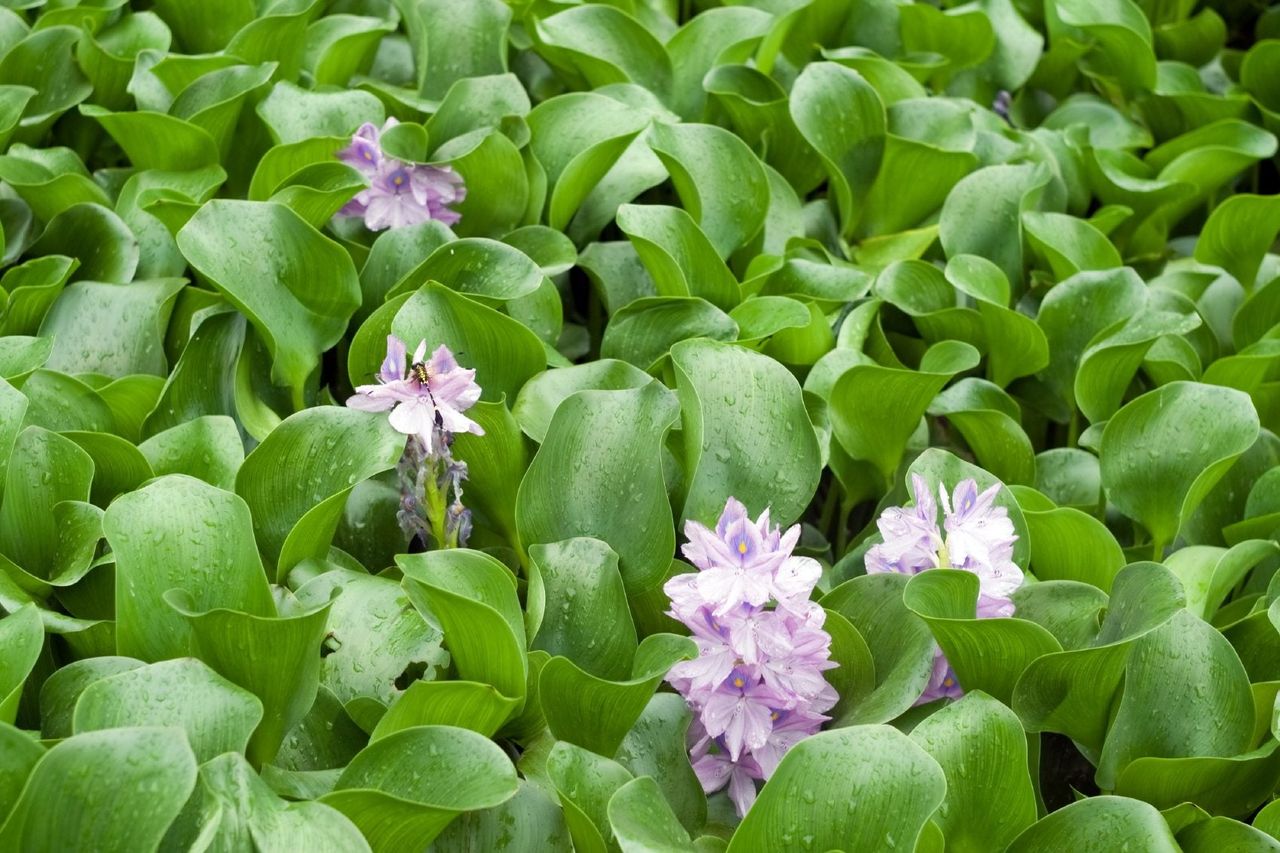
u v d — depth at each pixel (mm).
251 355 1658
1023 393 1826
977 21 2047
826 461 1683
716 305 1754
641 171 1850
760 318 1697
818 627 1460
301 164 1764
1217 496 1710
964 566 1514
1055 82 2188
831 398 1668
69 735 1424
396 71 2000
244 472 1534
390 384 1493
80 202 1772
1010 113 2109
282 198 1686
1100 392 1747
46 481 1525
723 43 1989
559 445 1547
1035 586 1542
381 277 1701
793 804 1383
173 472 1563
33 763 1334
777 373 1590
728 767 1484
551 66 1984
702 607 1458
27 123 1849
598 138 1829
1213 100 2100
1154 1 2426
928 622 1460
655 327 1694
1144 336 1734
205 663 1414
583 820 1394
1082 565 1616
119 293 1704
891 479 1718
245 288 1621
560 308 1727
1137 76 2111
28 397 1592
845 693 1519
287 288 1644
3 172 1759
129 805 1314
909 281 1804
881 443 1691
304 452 1536
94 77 1888
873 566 1549
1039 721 1499
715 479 1566
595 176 1805
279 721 1432
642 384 1614
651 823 1389
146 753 1320
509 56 2012
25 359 1589
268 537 1546
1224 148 1979
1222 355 1895
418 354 1509
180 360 1625
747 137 1944
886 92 1993
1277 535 1663
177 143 1784
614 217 1889
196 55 1905
